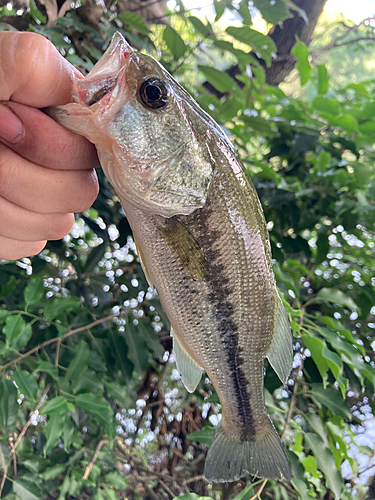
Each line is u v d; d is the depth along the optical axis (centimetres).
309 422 23
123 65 13
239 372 18
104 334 27
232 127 34
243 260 16
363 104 38
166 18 34
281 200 31
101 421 22
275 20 26
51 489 27
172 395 38
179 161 15
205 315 16
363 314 31
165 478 35
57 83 12
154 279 16
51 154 13
